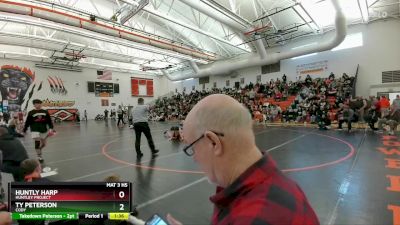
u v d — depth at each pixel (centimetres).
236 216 54
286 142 809
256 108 1745
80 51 1920
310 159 566
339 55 1661
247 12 1388
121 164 564
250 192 58
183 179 444
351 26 1596
